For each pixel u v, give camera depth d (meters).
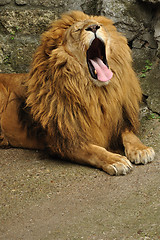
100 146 6.76
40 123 6.84
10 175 6.40
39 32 9.74
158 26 8.99
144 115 8.28
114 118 6.71
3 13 9.70
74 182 5.93
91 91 6.37
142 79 8.85
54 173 6.33
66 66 6.33
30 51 9.63
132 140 6.79
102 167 6.23
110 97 6.53
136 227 4.50
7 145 7.92
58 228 4.66
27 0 9.73
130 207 4.97
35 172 6.44
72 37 6.29
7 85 7.79
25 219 4.97
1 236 4.62
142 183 5.59
